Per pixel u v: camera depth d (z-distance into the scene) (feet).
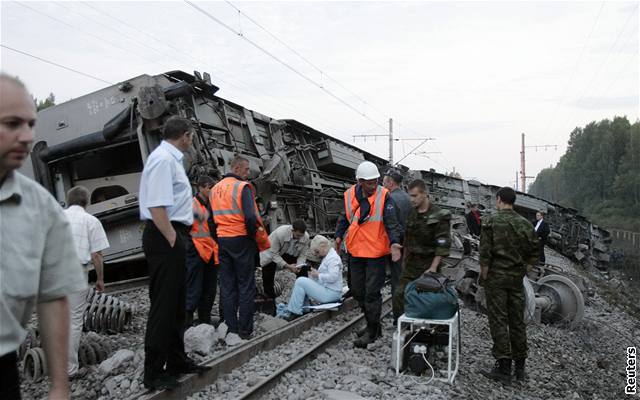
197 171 33.76
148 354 14.93
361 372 19.92
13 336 6.68
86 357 19.17
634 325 49.44
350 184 69.10
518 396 21.59
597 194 287.89
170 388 14.94
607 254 111.75
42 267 7.16
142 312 27.61
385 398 17.48
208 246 23.41
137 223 34.58
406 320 21.15
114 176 37.19
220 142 39.93
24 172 37.68
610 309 53.01
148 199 14.65
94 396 16.44
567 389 24.94
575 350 32.96
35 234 6.88
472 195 100.12
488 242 22.86
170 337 15.08
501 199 23.27
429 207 23.75
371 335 23.90
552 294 37.88
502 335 22.67
